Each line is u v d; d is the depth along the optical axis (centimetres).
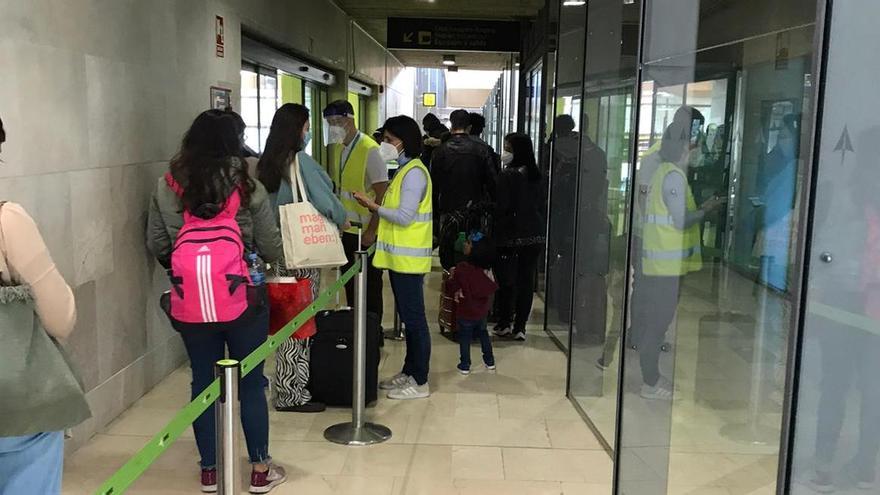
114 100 362
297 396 388
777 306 443
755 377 436
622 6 395
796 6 441
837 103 175
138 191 391
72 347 324
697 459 334
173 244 281
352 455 337
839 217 180
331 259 335
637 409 295
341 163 474
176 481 305
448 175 527
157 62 412
